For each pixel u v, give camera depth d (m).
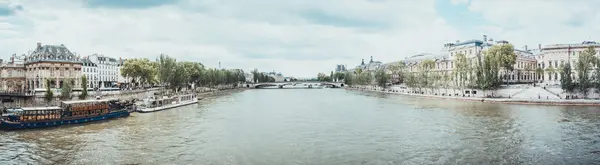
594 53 105.12
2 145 48.03
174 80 130.88
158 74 125.50
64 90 84.81
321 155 43.41
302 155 43.47
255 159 41.78
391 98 139.25
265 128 62.97
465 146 46.75
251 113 86.81
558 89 107.12
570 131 55.38
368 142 50.31
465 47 159.50
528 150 44.09
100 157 42.34
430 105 102.56
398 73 199.75
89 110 69.75
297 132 58.75
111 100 82.31
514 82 149.25
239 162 40.53
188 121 71.81
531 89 111.25
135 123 68.50
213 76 194.62
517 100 103.00
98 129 61.09
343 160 41.09
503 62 124.88
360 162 40.22
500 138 51.16
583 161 39.03
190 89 188.25
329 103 117.06
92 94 94.56
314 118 76.56
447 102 112.38
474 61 131.88
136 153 44.31
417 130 59.00
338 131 59.34
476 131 56.84
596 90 102.38
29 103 80.50
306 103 118.12
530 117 71.62
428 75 153.12
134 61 141.88
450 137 52.56
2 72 125.12
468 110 86.38
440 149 45.41
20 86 127.00
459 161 39.81
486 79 117.19
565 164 38.09
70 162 40.22
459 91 130.75
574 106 92.19
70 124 65.44
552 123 63.38
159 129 61.59
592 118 68.94
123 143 49.81
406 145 48.00
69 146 47.75
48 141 50.72
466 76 126.31
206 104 114.19
